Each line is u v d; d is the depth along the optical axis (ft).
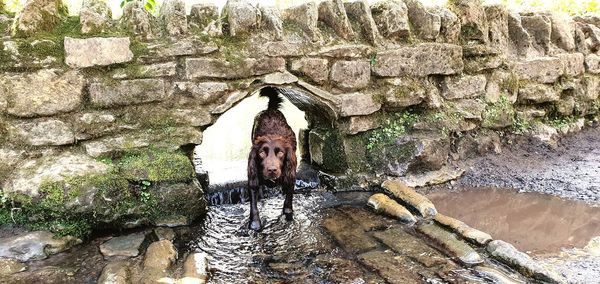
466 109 21.85
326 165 20.76
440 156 20.33
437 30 20.75
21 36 14.74
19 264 12.97
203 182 18.92
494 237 15.02
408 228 15.71
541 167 21.63
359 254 13.80
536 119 24.89
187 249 14.44
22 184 14.08
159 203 15.83
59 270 12.75
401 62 20.16
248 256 13.93
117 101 15.85
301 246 14.52
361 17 19.90
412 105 20.85
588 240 14.66
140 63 16.06
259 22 17.71
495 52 22.75
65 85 15.19
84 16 15.40
